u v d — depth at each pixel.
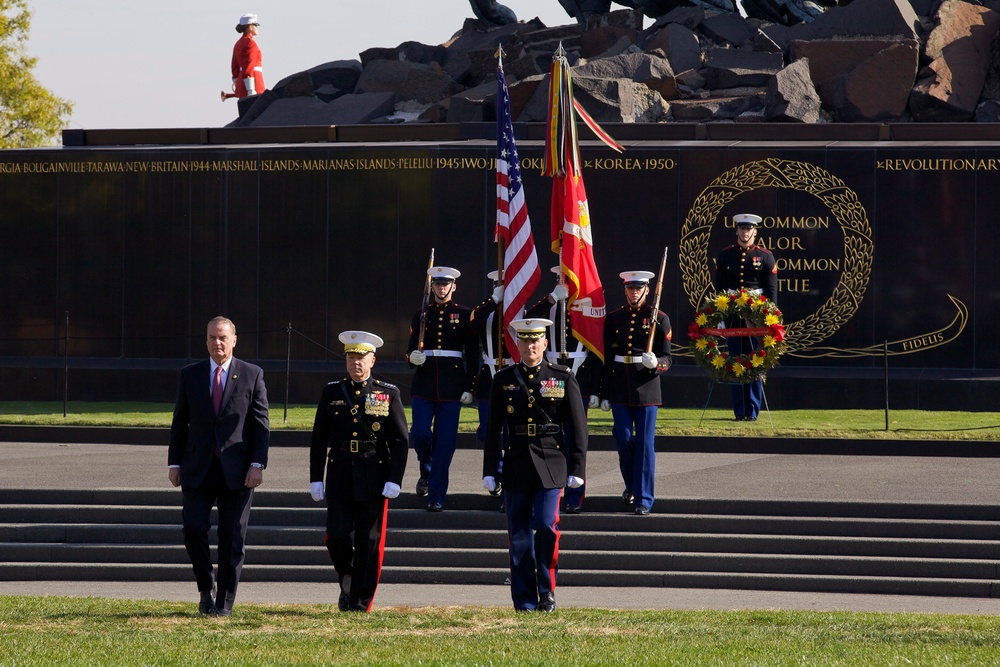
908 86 50.31
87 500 29.05
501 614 20.72
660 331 28.47
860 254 45.72
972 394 44.66
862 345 45.69
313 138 49.53
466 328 28.58
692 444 36.56
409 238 47.66
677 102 51.75
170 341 48.81
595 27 58.47
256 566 26.73
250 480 21.41
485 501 28.56
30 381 48.91
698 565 26.31
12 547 27.11
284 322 48.28
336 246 48.00
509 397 22.08
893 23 52.22
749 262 40.31
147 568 26.55
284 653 17.06
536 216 47.12
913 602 24.44
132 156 49.09
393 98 57.16
